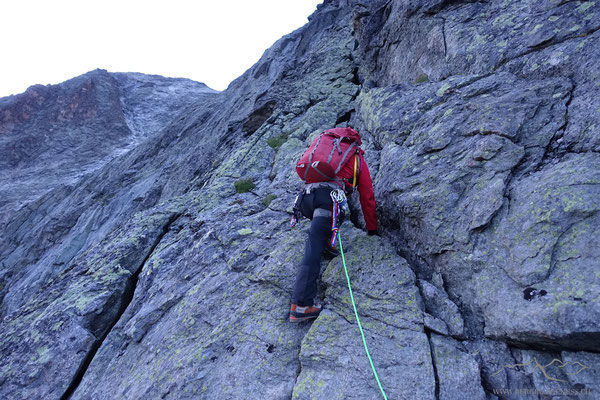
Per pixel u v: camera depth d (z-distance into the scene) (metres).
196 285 4.43
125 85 57.09
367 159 5.11
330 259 3.93
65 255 16.42
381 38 8.56
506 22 5.27
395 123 5.14
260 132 8.95
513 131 3.57
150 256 5.84
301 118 8.78
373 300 3.23
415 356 2.75
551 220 2.75
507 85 4.27
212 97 25.23
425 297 3.20
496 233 3.03
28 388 4.29
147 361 3.85
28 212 26.86
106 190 20.67
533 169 3.30
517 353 2.67
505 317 2.65
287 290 3.73
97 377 4.14
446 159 3.81
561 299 2.41
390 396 2.58
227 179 7.44
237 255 4.44
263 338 3.36
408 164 4.11
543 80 4.02
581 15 4.36
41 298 5.93
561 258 2.60
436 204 3.47
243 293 3.96
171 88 58.59
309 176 3.67
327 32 16.61
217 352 3.46
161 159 20.42
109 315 5.17
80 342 4.59
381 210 4.12
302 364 2.98
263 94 13.18
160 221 6.55
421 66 6.63
